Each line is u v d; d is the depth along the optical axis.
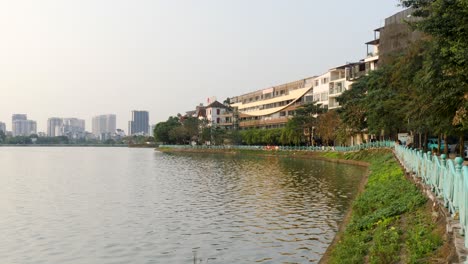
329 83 103.25
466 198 9.73
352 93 71.75
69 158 122.69
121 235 24.64
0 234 25.22
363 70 87.88
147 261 19.94
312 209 30.55
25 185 50.09
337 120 82.25
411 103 32.22
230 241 22.58
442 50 18.22
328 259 17.45
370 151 67.25
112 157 127.88
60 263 20.03
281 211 30.16
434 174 16.36
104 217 29.86
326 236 22.80
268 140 118.75
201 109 184.75
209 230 25.20
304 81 128.38
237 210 31.19
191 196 39.28
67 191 44.16
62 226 27.19
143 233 24.98
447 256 10.59
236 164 81.88
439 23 18.31
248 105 156.88
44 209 33.25
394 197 21.86
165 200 37.16
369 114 58.25
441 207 13.77
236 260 19.39
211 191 42.53
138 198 38.56
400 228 15.46
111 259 20.42
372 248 14.27
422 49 33.69
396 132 60.00
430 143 60.34
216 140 147.88
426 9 22.89
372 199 23.78
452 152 50.62
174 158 112.19
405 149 31.27
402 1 24.94
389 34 72.06
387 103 48.56
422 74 27.33
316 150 91.31
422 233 13.34
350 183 44.56
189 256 20.39
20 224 27.86
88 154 158.12
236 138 138.75
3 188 47.03
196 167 76.62
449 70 18.91
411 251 12.16
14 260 20.55
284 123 122.44
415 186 21.14
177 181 52.84
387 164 41.53
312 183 45.66
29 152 186.25
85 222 28.27
